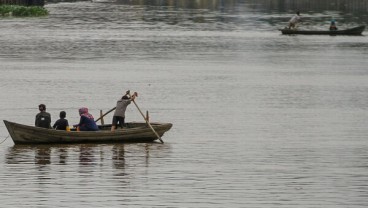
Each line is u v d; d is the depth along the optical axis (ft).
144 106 460.55
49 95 494.59
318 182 288.71
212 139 366.63
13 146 343.46
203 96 501.97
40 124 350.43
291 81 581.53
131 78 580.30
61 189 275.80
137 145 350.43
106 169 304.30
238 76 605.31
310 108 462.60
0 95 492.13
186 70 636.07
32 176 292.20
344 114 442.50
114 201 262.88
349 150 344.69
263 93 519.60
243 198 268.21
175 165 312.71
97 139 351.46
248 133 382.63
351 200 266.36
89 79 570.87
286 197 269.44
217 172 301.84
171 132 382.63
